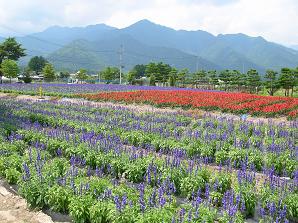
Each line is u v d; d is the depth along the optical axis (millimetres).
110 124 20156
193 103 32625
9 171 11492
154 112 27219
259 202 10109
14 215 9469
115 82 107750
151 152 14211
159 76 89938
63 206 9352
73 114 24328
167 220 7723
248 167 13414
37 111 25172
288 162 13016
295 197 9430
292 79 57938
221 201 9820
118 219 7918
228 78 75312
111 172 11906
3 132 16609
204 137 16547
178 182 10766
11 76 80062
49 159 13430
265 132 19938
